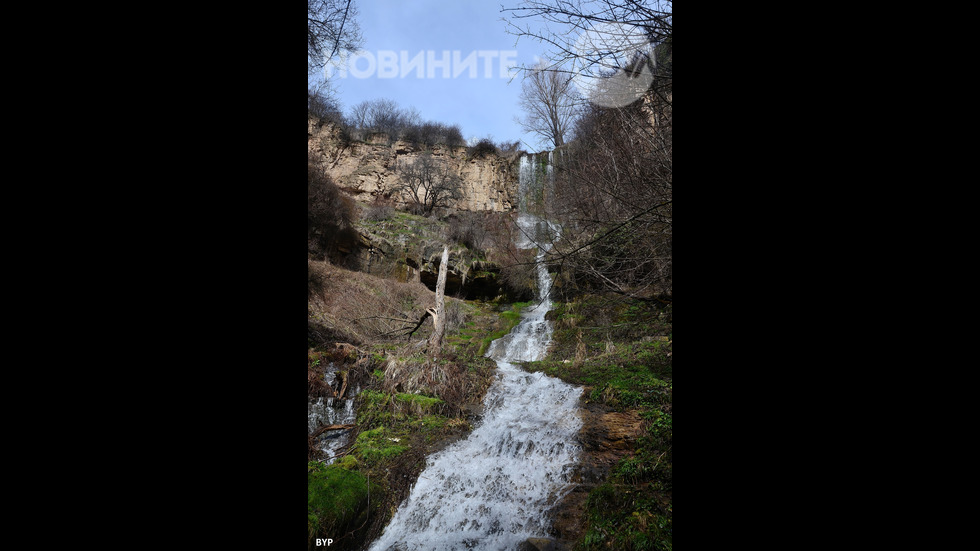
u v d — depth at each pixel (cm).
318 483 418
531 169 2409
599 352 952
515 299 1644
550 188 1019
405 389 692
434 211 2409
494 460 531
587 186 569
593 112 536
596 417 613
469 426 616
